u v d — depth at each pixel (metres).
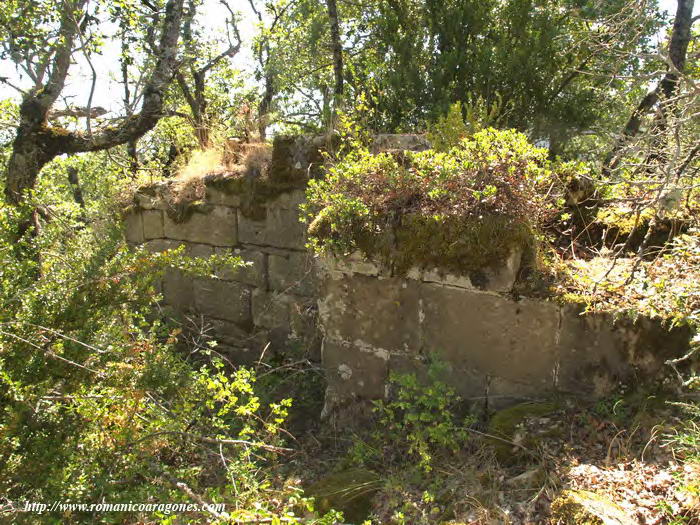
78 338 2.64
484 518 2.40
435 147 3.97
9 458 2.42
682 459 2.42
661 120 3.27
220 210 5.05
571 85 8.77
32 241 3.16
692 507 2.14
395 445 3.20
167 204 5.41
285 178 4.57
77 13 4.64
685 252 3.14
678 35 6.36
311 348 4.56
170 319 5.38
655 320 2.74
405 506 2.63
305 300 4.62
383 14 9.54
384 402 3.47
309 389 4.27
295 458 3.44
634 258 3.39
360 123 5.35
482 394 3.17
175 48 5.54
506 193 3.05
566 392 2.95
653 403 2.74
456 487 2.68
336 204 3.35
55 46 4.63
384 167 3.41
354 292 3.49
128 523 2.62
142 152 9.98
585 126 8.21
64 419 2.53
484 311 3.10
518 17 8.63
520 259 3.08
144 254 2.97
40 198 4.50
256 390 4.15
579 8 7.72
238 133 5.54
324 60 10.51
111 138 5.06
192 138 6.70
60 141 4.78
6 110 5.41
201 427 3.24
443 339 3.24
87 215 6.26
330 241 3.40
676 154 2.88
